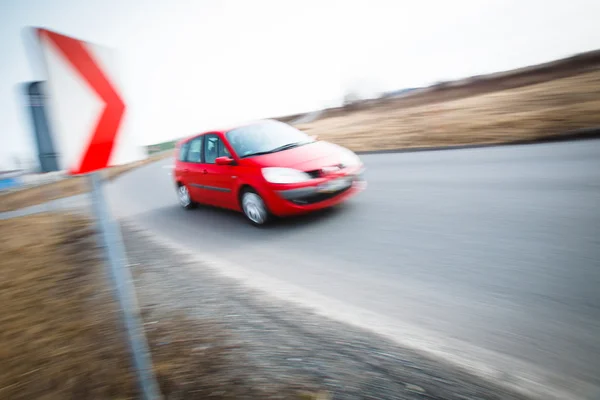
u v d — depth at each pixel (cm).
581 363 172
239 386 181
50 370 228
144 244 505
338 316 243
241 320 251
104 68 156
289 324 239
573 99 1033
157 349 225
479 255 302
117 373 209
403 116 1850
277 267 349
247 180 479
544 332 197
